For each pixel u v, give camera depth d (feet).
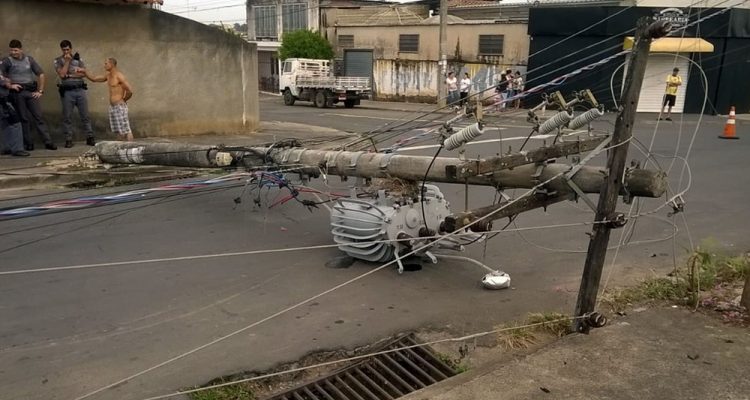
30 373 12.78
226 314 15.96
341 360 13.37
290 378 13.05
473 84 98.48
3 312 15.83
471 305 16.74
